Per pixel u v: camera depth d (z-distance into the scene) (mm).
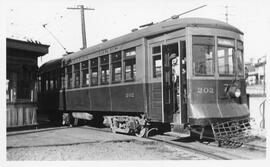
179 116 10078
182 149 9234
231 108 10008
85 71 15016
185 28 9883
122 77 12141
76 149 9266
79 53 15625
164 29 10453
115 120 12977
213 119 9578
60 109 17578
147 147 9602
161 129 12531
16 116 13094
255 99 13078
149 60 11047
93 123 17312
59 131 13422
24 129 13312
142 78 11070
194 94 9711
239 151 8938
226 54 10273
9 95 12945
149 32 10930
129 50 11828
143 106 11039
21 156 8312
